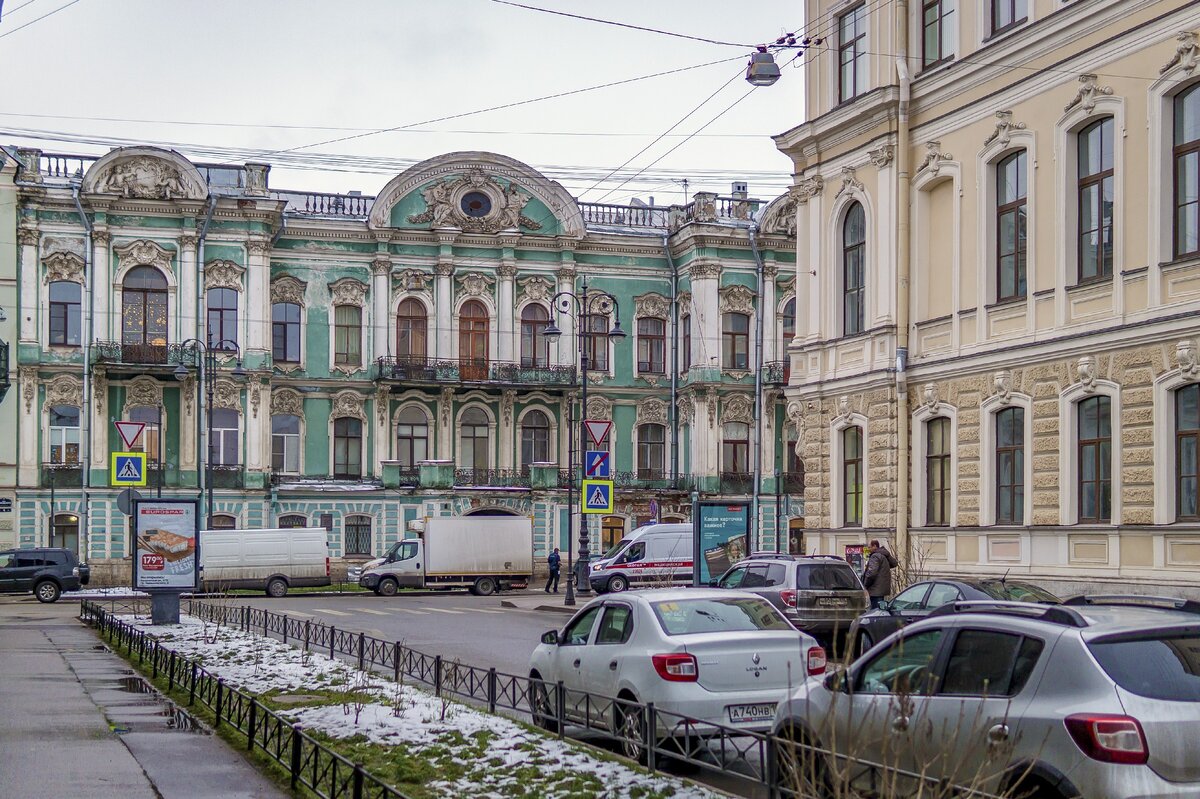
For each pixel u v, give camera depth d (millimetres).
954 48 27078
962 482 26438
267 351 53094
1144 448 22078
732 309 56750
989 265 25969
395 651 18141
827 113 30328
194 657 21281
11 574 41969
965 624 9188
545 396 57125
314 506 53656
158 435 52000
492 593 47938
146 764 12062
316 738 13234
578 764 11648
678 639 12484
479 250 56562
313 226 54781
